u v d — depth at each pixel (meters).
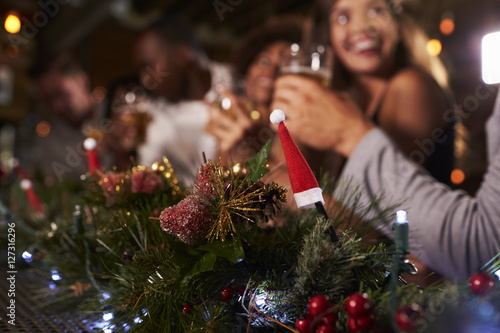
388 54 1.22
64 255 0.73
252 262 0.46
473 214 0.92
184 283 0.44
